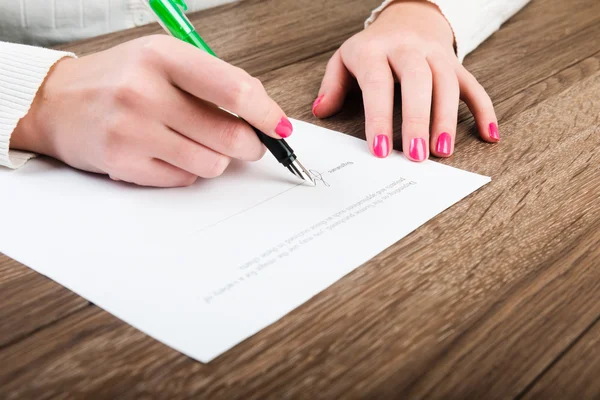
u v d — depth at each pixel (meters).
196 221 0.39
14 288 0.33
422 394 0.26
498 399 0.26
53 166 0.47
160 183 0.43
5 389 0.26
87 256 0.35
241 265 0.34
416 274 0.33
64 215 0.40
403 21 0.65
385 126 0.49
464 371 0.27
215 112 0.41
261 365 0.27
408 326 0.30
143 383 0.27
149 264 0.34
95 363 0.28
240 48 0.71
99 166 0.43
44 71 0.45
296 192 0.42
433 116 0.51
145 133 0.41
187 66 0.39
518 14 0.84
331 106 0.56
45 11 0.81
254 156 0.43
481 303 0.31
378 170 0.45
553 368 0.27
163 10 0.47
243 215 0.39
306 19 0.82
